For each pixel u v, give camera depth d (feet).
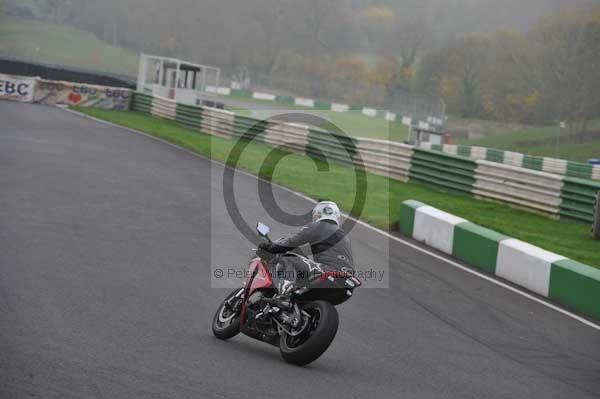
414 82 348.18
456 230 70.44
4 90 194.70
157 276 50.65
